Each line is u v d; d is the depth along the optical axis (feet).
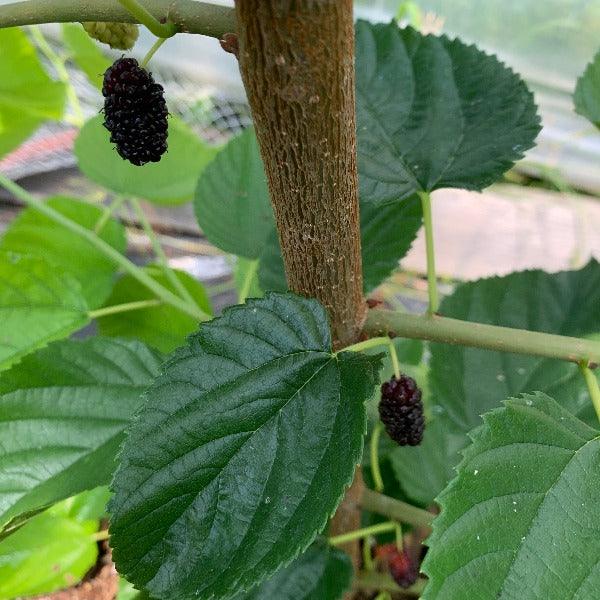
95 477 0.71
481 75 0.73
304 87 0.40
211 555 0.48
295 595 0.73
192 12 0.42
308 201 0.48
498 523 0.45
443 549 0.44
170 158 1.05
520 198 2.13
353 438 0.48
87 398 0.76
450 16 1.88
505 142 0.71
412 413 0.60
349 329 0.59
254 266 0.97
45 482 0.71
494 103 0.72
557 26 1.84
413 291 1.92
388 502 0.91
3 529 0.68
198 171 1.09
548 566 0.44
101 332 1.14
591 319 0.87
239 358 0.51
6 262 0.93
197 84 2.07
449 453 1.01
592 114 0.84
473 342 0.59
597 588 0.43
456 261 1.98
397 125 0.73
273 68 0.40
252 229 0.94
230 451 0.50
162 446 0.49
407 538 1.07
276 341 0.52
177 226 2.02
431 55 0.74
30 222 1.10
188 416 0.50
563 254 2.00
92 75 1.30
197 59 2.00
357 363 0.53
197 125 2.00
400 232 0.84
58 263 1.04
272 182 0.48
